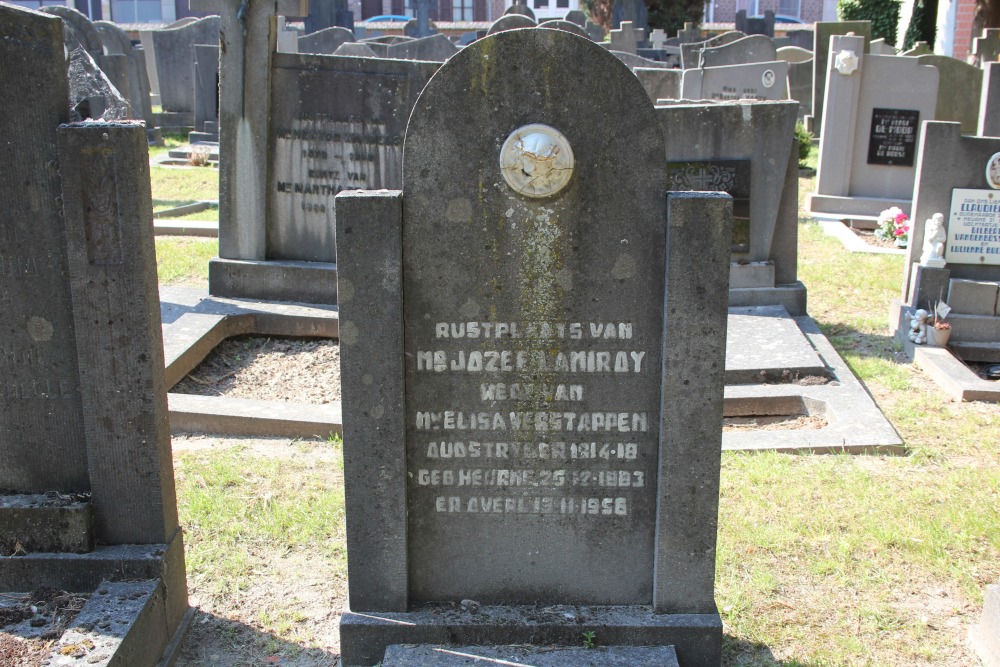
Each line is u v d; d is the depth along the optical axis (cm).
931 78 1196
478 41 327
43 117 337
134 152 335
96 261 342
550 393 355
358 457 353
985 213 730
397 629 356
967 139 722
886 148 1232
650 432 357
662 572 361
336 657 373
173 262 943
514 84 330
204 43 1995
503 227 341
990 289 731
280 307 771
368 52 1820
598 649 353
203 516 470
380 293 339
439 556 370
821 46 1703
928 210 746
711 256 334
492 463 361
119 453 359
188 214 1203
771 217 801
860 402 620
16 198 344
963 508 488
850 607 407
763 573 429
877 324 814
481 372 354
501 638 356
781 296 812
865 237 1152
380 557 362
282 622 396
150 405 355
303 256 812
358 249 336
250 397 648
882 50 2058
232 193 791
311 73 777
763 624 395
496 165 336
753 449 559
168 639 369
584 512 364
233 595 412
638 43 2978
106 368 351
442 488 364
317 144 791
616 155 334
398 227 335
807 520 473
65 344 356
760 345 712
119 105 386
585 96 330
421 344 351
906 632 391
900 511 483
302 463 539
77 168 334
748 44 1712
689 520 356
